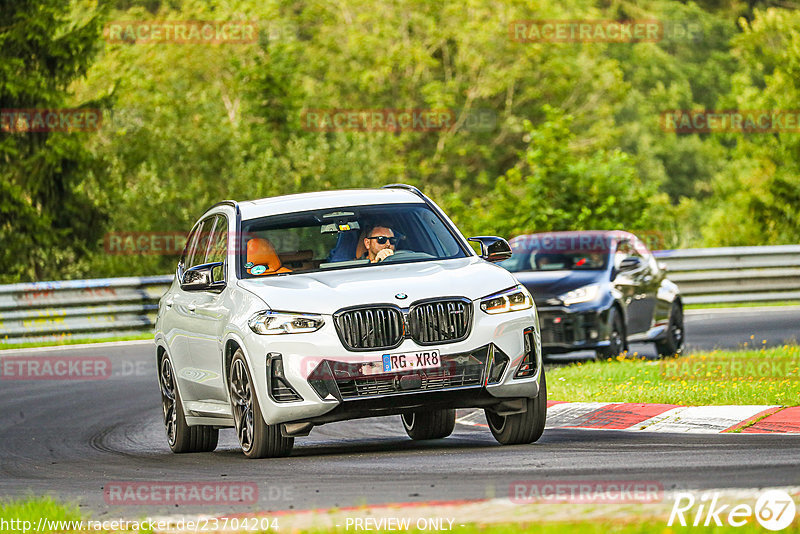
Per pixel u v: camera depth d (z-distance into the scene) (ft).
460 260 98.07
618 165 310.24
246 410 93.81
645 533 54.54
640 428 103.04
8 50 361.92
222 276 100.53
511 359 90.48
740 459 79.00
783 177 430.61
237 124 408.26
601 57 613.52
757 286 257.96
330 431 122.21
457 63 581.12
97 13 371.97
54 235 362.53
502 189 324.60
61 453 115.03
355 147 413.18
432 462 86.12
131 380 172.96
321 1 605.31
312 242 100.01
